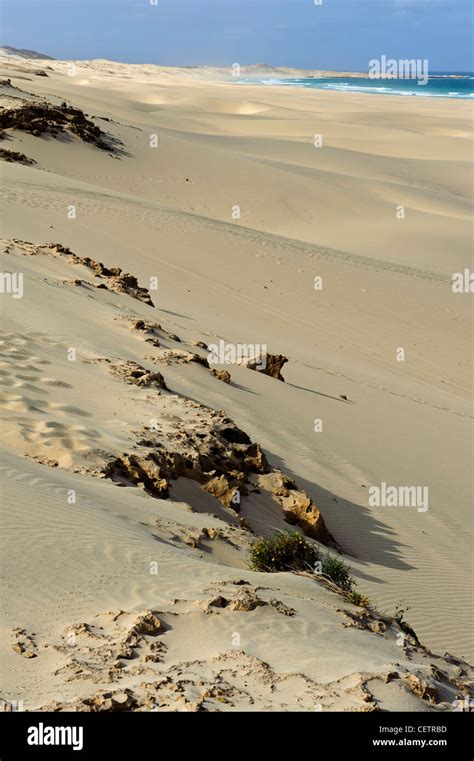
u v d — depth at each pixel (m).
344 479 16.81
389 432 20.61
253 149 72.00
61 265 26.00
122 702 5.70
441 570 14.23
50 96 69.31
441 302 35.62
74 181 44.41
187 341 22.61
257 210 54.47
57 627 6.80
